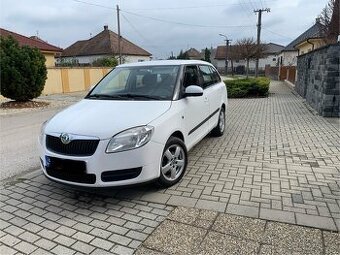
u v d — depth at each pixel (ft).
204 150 19.45
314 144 20.29
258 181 14.38
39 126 30.78
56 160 12.46
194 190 13.57
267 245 9.61
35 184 14.93
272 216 11.23
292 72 83.46
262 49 133.90
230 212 11.60
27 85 45.32
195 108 16.72
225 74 193.36
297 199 12.50
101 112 13.48
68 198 13.33
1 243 10.27
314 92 35.22
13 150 21.61
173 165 14.05
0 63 43.27
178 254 9.36
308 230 10.30
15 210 12.46
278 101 45.06
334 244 9.55
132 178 12.22
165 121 13.32
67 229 10.95
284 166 16.28
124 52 147.02
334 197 12.61
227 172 15.60
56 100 55.21
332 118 28.91
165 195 13.17
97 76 82.43
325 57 29.09
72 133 12.15
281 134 23.29
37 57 46.21
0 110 42.39
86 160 11.80
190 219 11.22
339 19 52.03
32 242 10.28
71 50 163.12
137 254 9.45
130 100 14.83
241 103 43.98
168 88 15.52
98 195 13.44
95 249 9.77
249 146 20.20
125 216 11.67
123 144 11.88
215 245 9.70
